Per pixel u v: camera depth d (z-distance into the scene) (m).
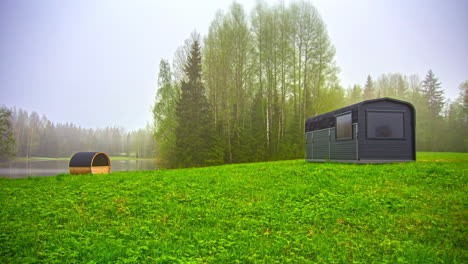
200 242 7.26
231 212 10.19
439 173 14.29
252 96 53.41
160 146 51.44
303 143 49.72
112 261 6.20
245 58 49.22
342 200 10.83
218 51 48.38
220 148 46.41
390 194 11.26
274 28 49.66
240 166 27.69
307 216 9.26
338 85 50.12
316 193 12.19
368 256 6.43
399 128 21.91
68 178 20.66
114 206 10.96
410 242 7.04
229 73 48.28
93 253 6.66
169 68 50.97
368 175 15.45
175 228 8.72
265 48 49.88
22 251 6.98
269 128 51.84
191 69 49.53
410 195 11.09
